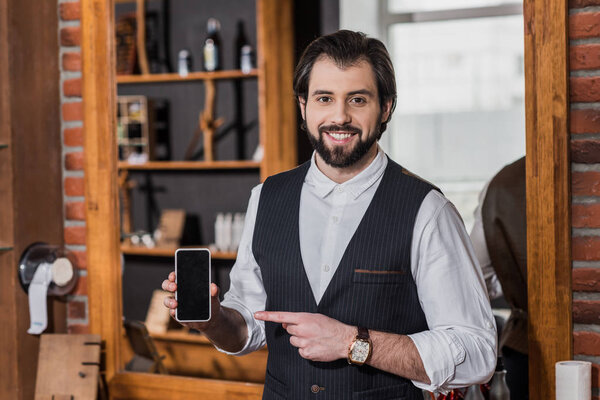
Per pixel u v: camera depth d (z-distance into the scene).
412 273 1.45
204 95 4.47
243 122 4.42
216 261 4.28
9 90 2.14
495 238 2.00
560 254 1.69
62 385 2.13
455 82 4.39
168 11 4.50
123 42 4.44
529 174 1.72
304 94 1.46
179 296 1.44
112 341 2.25
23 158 2.19
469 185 4.37
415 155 4.48
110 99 2.24
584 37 1.68
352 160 1.42
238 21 4.39
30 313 2.20
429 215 1.44
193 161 4.50
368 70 1.40
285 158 4.00
